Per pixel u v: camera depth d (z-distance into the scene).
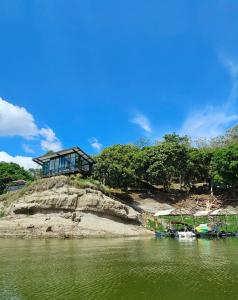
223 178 78.44
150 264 27.88
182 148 84.88
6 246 41.91
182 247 40.25
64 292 19.03
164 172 82.38
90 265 27.56
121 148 89.12
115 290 19.38
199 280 21.61
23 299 17.75
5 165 113.44
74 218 58.78
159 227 65.94
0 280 22.14
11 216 60.84
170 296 18.06
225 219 67.12
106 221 61.06
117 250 37.41
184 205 78.25
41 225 55.59
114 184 79.94
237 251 35.66
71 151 73.75
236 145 80.12
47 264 28.09
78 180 66.81
